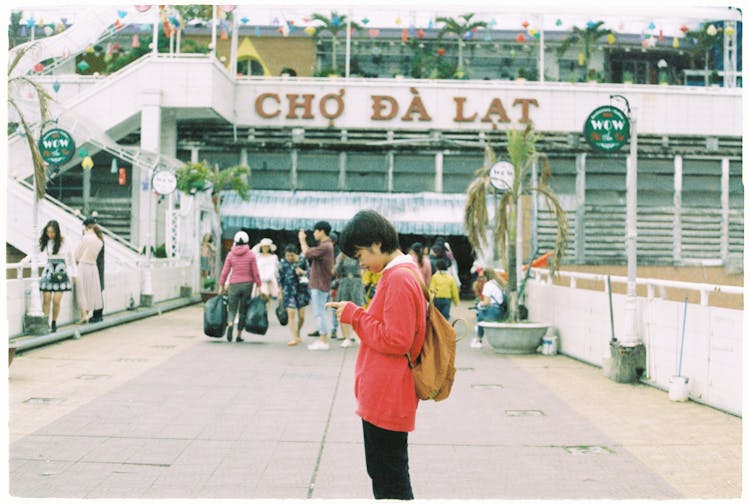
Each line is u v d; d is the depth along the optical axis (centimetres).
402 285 369
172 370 981
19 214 1959
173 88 2509
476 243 1359
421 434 674
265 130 2802
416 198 2731
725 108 2802
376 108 2783
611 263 2117
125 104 2511
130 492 505
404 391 378
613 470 567
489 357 1181
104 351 1136
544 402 817
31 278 1195
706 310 798
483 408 786
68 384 870
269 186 2792
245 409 758
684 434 675
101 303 1420
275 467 566
